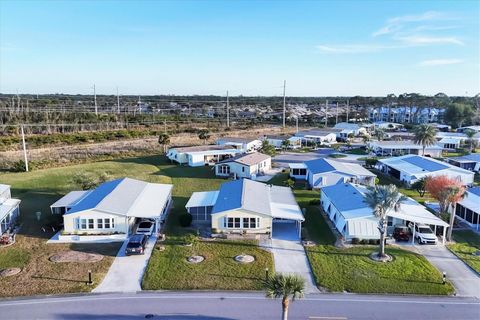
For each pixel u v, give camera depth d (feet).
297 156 290.35
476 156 260.01
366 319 85.92
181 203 171.12
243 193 147.23
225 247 123.65
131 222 134.51
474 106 592.60
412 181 202.39
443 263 113.70
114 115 488.44
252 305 91.09
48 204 166.50
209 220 146.82
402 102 619.26
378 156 298.15
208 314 87.30
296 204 151.64
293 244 126.82
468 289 99.14
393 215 129.80
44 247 122.72
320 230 139.33
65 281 101.35
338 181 195.62
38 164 247.70
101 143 344.69
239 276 104.63
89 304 91.04
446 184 144.56
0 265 110.01
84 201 143.02
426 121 566.77
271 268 109.29
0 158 262.67
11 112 413.59
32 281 101.19
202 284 100.22
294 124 534.78
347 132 399.44
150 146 329.31
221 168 227.40
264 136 379.76
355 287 99.19
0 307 89.40
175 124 481.05
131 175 224.12
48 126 378.94
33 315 86.48
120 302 91.91
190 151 264.11
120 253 118.83
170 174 229.86
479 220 142.00
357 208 136.26
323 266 110.42
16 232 134.72
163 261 112.98
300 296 76.95
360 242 126.93
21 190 187.42
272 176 225.35
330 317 86.43
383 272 106.93
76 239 128.16
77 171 231.09
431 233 128.26
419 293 96.68
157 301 92.43
